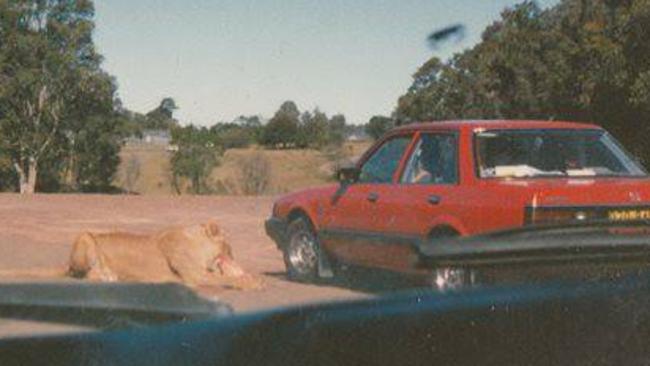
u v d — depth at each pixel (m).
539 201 7.68
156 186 70.81
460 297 2.40
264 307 2.27
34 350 2.06
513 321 2.33
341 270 10.54
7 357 2.05
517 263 3.25
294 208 11.10
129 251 10.10
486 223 8.05
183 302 2.27
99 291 2.33
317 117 72.12
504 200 7.91
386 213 9.46
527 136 8.85
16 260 13.02
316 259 10.82
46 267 11.39
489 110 52.75
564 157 8.81
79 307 2.25
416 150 9.43
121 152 81.56
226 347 2.09
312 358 2.11
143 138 77.62
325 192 10.73
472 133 8.78
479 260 3.14
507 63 51.78
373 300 2.34
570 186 7.87
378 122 24.52
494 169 8.55
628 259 4.23
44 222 21.53
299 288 9.09
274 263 13.62
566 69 48.66
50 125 70.69
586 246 3.87
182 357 2.05
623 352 2.35
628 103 44.62
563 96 49.12
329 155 66.88
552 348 2.28
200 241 10.09
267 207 28.72
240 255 14.79
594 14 47.91
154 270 10.07
